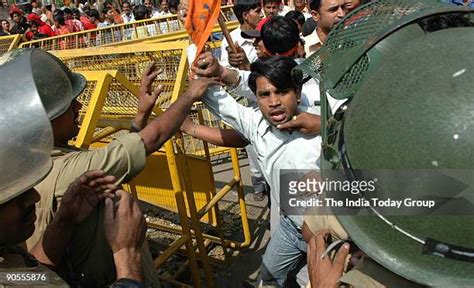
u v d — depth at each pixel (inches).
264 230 159.2
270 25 115.3
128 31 212.2
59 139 67.5
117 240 54.5
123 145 64.3
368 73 44.2
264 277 101.8
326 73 49.9
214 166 218.5
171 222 164.6
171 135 71.9
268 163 80.8
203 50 84.3
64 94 65.1
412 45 39.0
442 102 33.7
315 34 129.8
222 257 144.9
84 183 56.1
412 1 49.6
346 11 112.0
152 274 71.9
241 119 84.5
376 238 39.1
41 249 58.3
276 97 75.3
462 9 41.8
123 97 116.3
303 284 95.9
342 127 44.0
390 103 36.2
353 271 44.7
